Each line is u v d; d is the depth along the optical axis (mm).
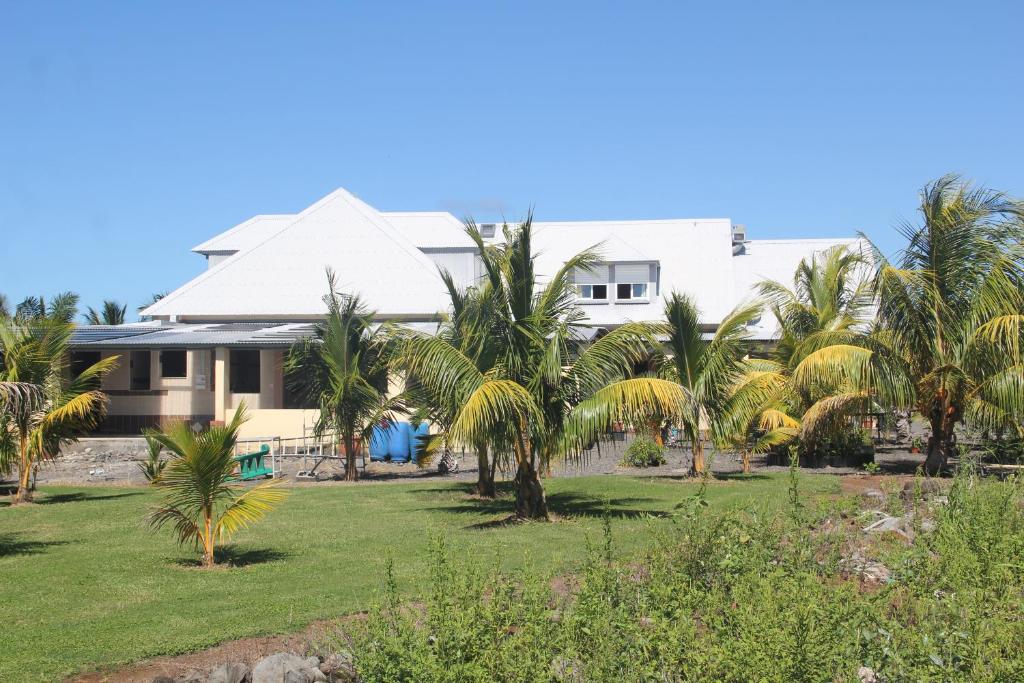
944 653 6070
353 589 10156
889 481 16297
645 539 12883
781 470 24688
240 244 44219
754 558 7891
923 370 22203
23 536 14789
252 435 32500
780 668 5355
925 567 7758
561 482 21984
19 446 19219
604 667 5695
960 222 21594
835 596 6375
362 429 24750
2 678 7211
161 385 36719
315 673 7078
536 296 15953
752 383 22969
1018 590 7363
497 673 5699
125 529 15516
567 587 7863
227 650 7988
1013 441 21422
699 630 6688
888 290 21719
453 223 43594
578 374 15398
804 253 45781
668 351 23672
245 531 14852
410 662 5828
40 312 21047
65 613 9336
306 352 25156
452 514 16766
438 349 15312
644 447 26875
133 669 7516
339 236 39969
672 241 45188
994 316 21172
